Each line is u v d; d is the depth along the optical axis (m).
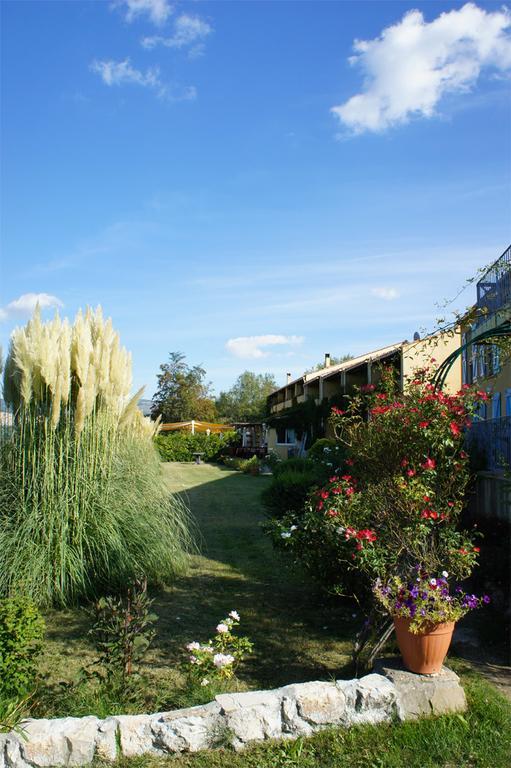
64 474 6.02
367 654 4.07
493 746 2.96
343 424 5.59
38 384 6.05
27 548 5.50
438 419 4.71
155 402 49.00
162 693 3.73
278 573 7.11
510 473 5.24
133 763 2.87
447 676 3.43
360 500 4.58
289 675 4.06
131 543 6.14
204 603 5.88
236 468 29.03
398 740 3.02
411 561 4.37
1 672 3.42
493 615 5.16
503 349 6.00
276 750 2.99
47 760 2.86
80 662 4.33
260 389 76.25
